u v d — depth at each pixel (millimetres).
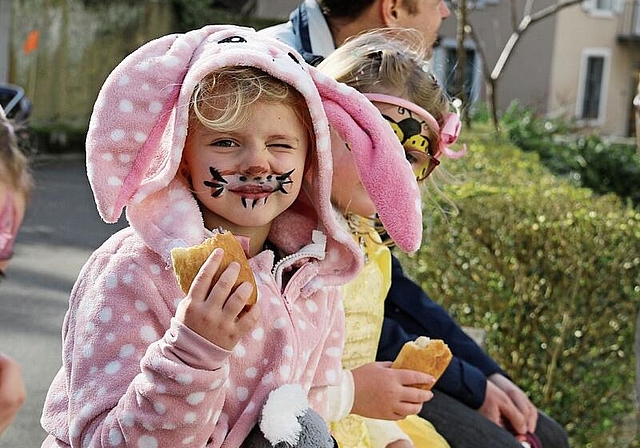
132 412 1593
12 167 1596
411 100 2486
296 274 1945
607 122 26828
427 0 3064
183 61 1833
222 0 22984
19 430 4590
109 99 1808
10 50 16766
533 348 4395
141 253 1798
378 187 2039
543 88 25859
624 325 4328
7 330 6195
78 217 10586
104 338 1721
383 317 2703
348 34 3049
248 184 1817
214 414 1633
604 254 4293
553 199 4777
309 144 1950
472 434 2742
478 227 4480
